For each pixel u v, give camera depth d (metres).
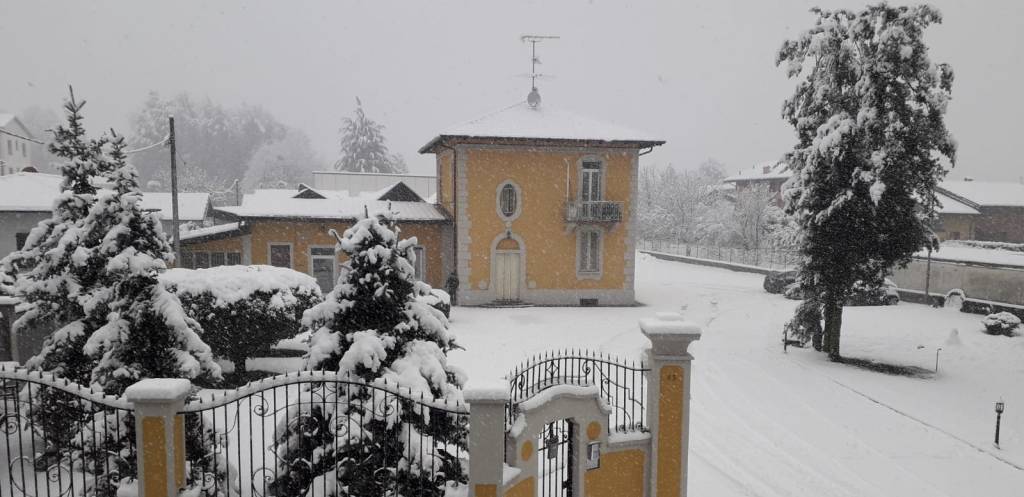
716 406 15.61
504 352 19.41
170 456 6.24
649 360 8.63
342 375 7.10
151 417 6.21
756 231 52.31
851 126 19.22
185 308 13.27
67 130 10.44
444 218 29.55
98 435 7.48
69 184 10.46
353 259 7.96
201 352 8.38
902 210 19.47
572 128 29.64
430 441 7.29
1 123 62.25
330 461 7.15
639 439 8.38
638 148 29.77
